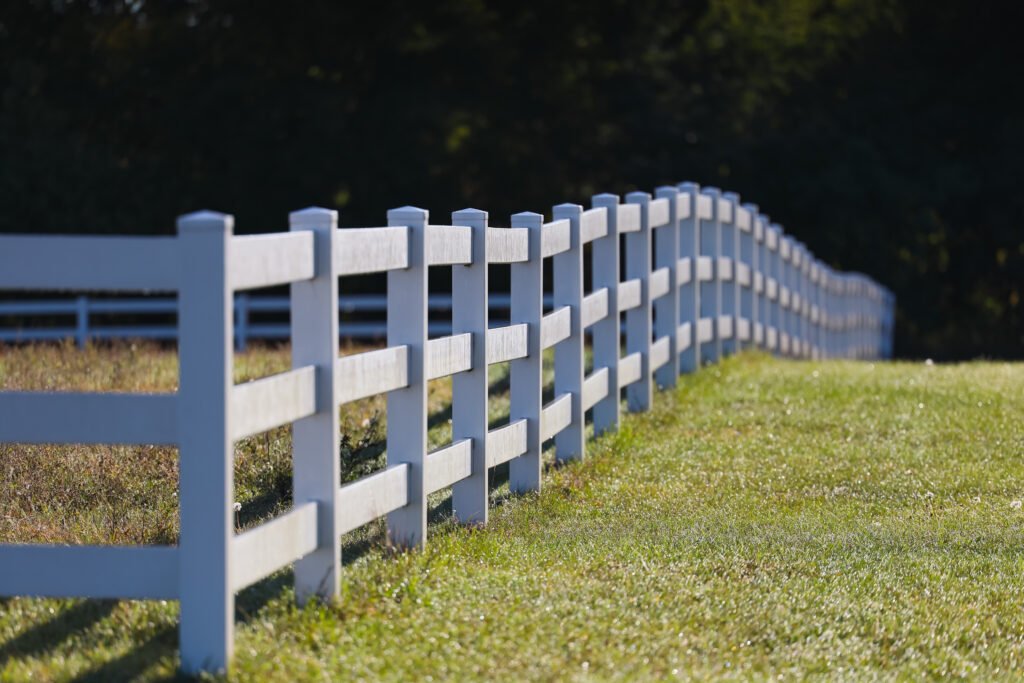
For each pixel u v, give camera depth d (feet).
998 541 48.01
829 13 280.51
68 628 35.78
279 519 34.55
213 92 206.69
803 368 94.27
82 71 222.48
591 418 75.00
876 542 47.70
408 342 42.68
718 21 240.94
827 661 35.42
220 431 31.45
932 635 37.70
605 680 32.42
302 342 36.29
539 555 43.96
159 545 43.16
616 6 226.99
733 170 250.16
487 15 212.23
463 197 223.51
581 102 228.63
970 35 270.87
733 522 50.37
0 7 217.15
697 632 36.70
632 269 74.38
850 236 254.88
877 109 265.75
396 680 31.63
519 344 53.47
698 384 83.30
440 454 45.34
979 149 273.75
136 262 31.60
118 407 32.19
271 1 207.31
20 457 52.95
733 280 98.48
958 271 287.89
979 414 72.69
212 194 212.23
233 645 32.73
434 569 40.70
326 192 213.25
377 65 216.13
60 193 198.59
